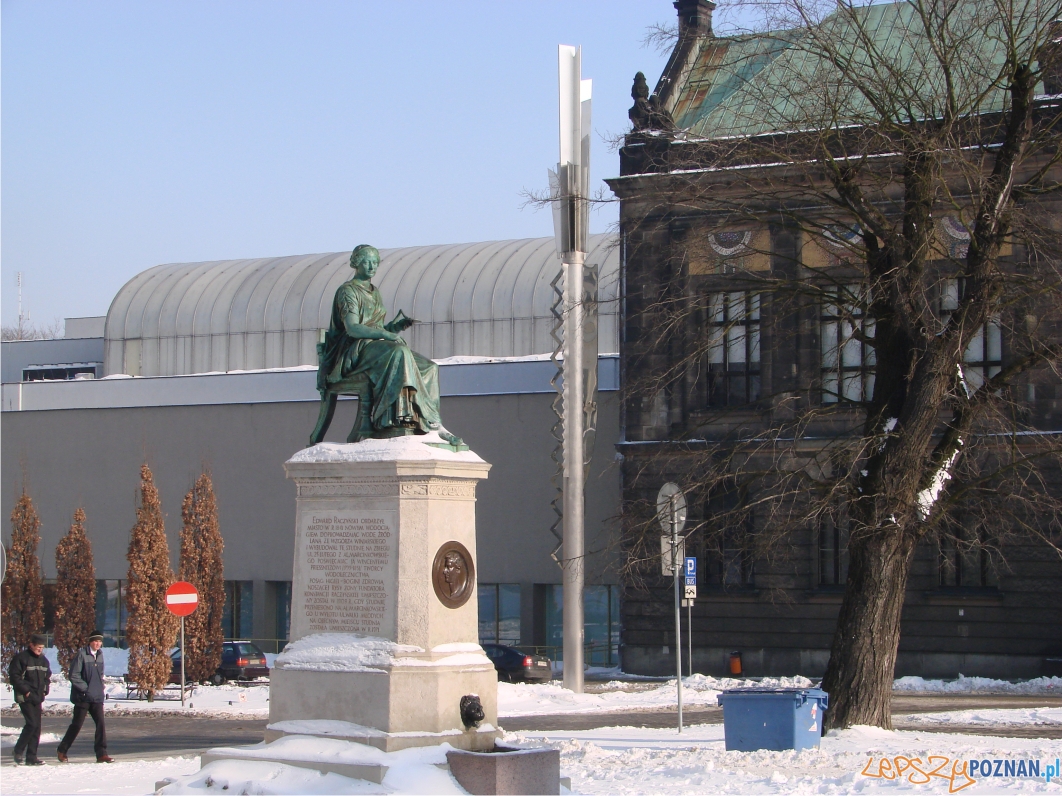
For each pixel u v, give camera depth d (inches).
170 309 2647.6
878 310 1013.8
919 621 1761.8
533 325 2389.3
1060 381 1690.5
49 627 2404.0
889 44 1573.6
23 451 2474.2
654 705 1405.0
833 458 1033.5
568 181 1451.8
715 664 1855.3
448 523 689.6
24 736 909.8
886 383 1018.1
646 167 1887.3
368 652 669.9
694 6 2050.9
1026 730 1070.4
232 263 2792.8
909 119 996.6
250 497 2329.0
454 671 669.9
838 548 1829.5
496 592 2180.1
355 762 633.0
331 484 698.2
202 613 1619.1
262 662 1753.2
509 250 2527.1
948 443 998.4
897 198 1700.3
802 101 1085.8
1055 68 1003.9
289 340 2554.1
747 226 1760.6
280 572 2298.2
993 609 1727.4
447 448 699.4
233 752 669.3
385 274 2551.7
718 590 1862.7
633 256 1895.9
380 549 679.7
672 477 1856.5
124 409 2425.0
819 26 1010.7
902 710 1320.1
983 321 981.2
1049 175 1612.9
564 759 852.6
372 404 716.7
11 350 2886.3
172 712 1368.1
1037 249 1000.9
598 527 2119.8
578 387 1466.5
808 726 846.5
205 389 2448.3
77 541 1665.8
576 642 1465.3
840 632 980.6
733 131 1171.3
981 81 1039.0
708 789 707.4
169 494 2381.9
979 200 980.6
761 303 1207.6
